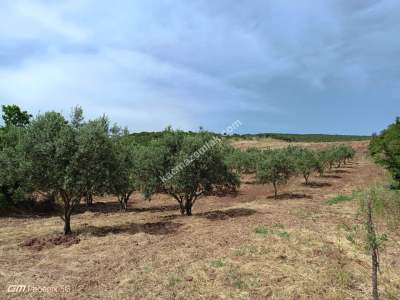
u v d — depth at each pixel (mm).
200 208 24719
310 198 25203
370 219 7555
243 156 37938
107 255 12438
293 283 8914
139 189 20188
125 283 9516
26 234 16594
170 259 11422
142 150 20047
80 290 9250
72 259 12141
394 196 12492
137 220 19953
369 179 34344
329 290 8414
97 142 15062
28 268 11289
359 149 64062
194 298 8297
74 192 15234
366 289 8516
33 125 14992
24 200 24859
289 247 11992
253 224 16250
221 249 12281
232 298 8234
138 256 12086
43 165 14734
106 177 15617
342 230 13898
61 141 14539
